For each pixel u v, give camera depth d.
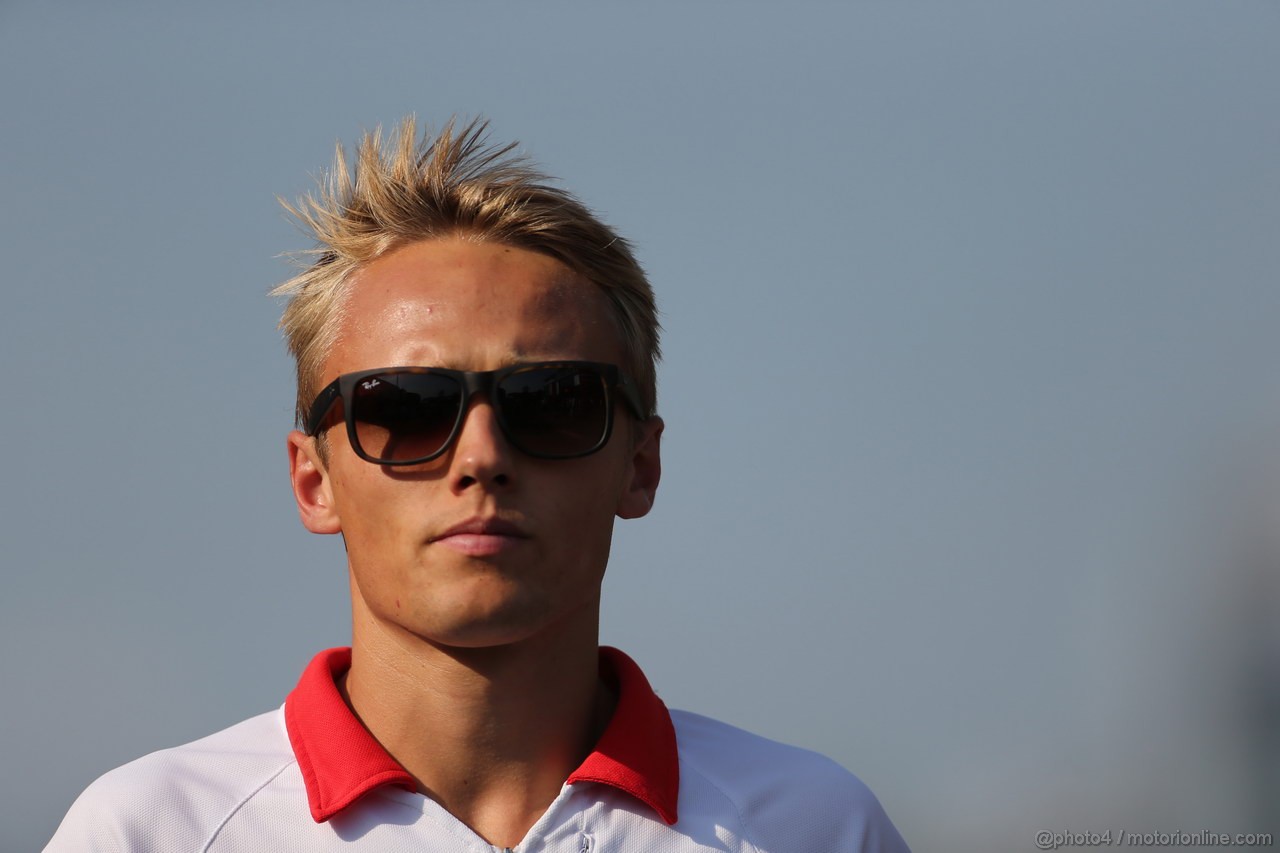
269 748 4.10
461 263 4.05
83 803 3.89
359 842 3.78
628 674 4.49
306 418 4.31
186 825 3.78
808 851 4.28
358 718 4.12
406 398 3.84
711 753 4.49
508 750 3.99
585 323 4.12
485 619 3.73
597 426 3.98
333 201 4.36
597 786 4.05
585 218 4.31
